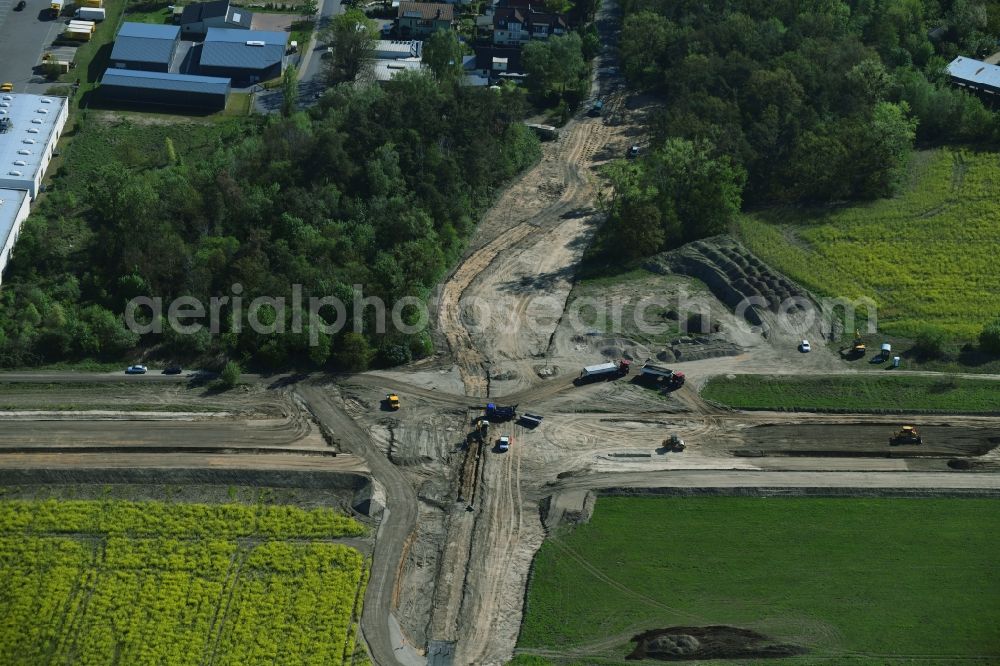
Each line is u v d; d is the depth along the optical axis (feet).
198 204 547.90
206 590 388.98
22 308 507.30
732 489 436.76
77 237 551.18
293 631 377.91
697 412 472.85
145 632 375.25
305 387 479.82
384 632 380.37
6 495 423.23
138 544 404.77
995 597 396.98
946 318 526.57
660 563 408.26
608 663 372.79
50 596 384.88
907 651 377.91
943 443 460.55
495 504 430.61
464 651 377.09
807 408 475.72
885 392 483.51
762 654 376.27
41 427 451.12
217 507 420.77
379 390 479.41
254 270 506.89
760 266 550.77
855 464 450.30
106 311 495.00
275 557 402.31
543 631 383.65
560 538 417.08
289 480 434.30
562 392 481.05
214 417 461.37
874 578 404.36
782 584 401.29
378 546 410.52
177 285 513.45
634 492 435.94
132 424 455.63
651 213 551.59
